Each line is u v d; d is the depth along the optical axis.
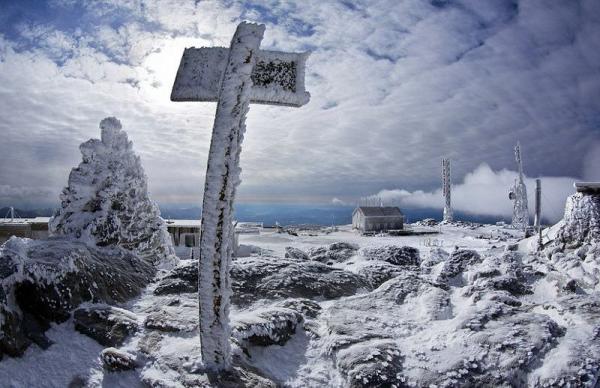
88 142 12.19
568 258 14.49
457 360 7.09
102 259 10.70
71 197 11.91
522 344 7.11
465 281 13.66
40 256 8.99
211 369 6.79
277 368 7.62
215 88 7.21
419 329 8.66
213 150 6.69
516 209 52.41
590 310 8.22
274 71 7.15
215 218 6.72
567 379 6.34
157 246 13.08
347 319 8.95
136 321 8.27
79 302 8.62
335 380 7.26
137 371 7.01
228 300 6.95
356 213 56.50
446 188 64.50
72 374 6.99
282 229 54.44
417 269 15.70
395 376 6.88
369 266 13.62
